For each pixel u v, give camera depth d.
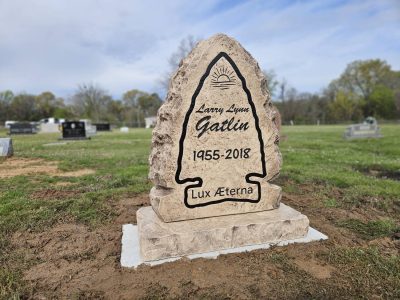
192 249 3.53
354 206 5.36
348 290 2.95
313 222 4.60
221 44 3.74
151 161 3.96
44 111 75.12
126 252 3.62
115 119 74.69
